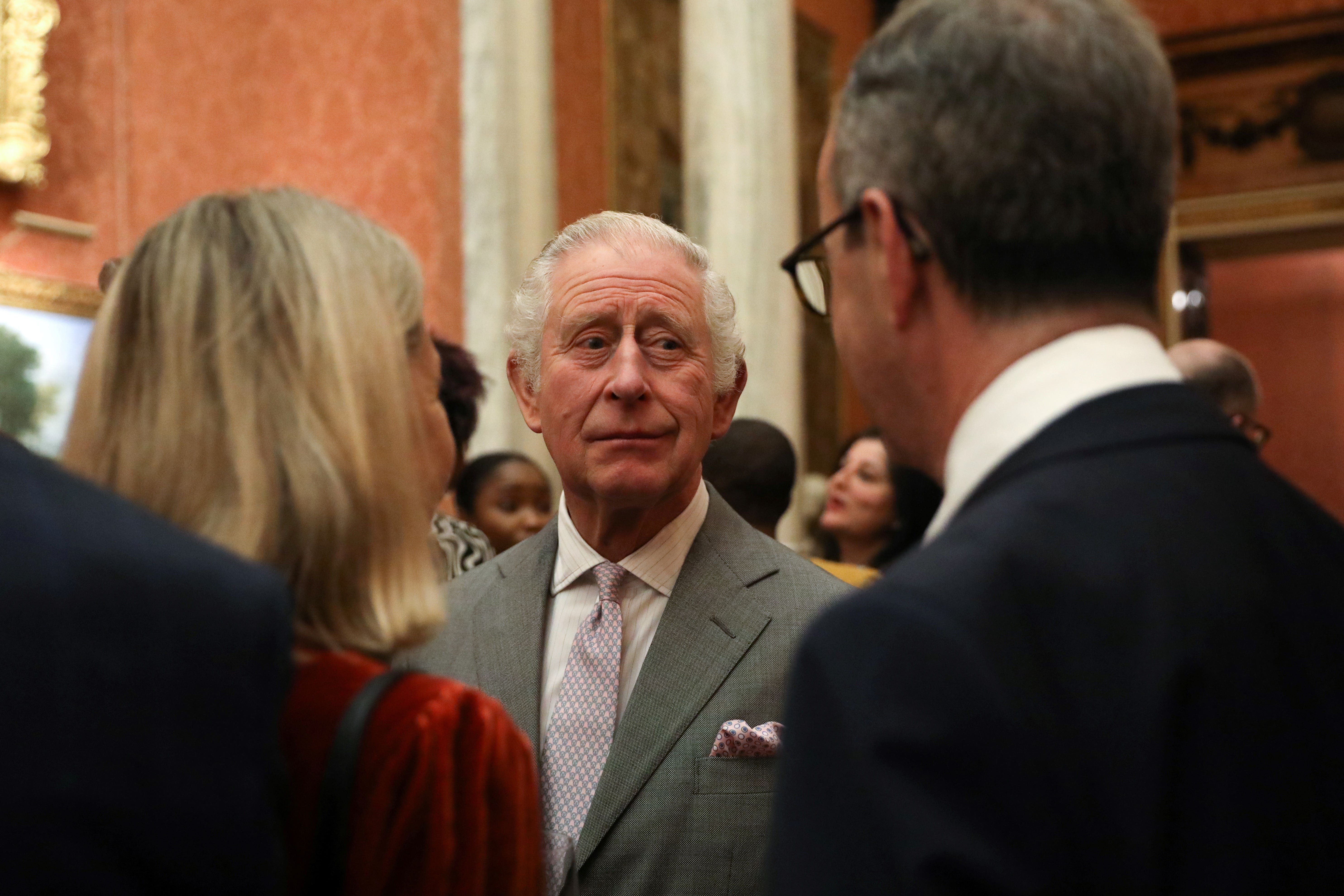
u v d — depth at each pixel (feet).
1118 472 2.68
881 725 2.32
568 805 5.39
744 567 5.74
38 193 22.93
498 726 3.20
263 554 3.07
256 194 3.46
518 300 6.14
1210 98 40.45
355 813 2.89
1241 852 2.30
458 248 24.54
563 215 26.37
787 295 20.01
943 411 3.04
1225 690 2.40
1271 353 50.80
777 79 20.21
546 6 24.27
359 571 3.21
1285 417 50.49
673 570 5.75
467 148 23.52
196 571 2.46
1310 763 2.42
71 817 2.13
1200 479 2.70
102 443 3.19
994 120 2.79
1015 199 2.78
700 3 20.40
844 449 12.81
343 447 3.17
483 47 23.52
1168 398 2.84
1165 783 2.32
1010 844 2.25
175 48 25.67
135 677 2.28
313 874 2.85
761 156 19.98
